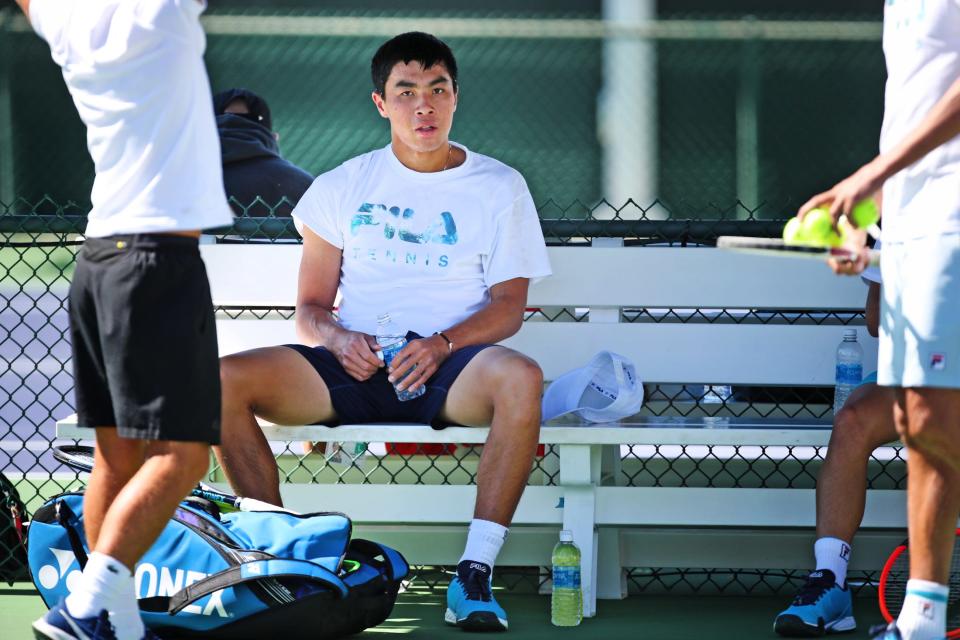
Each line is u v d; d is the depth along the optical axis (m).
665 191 43.97
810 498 14.19
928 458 10.52
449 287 14.69
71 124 43.72
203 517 12.27
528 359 13.43
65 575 12.62
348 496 14.45
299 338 14.64
